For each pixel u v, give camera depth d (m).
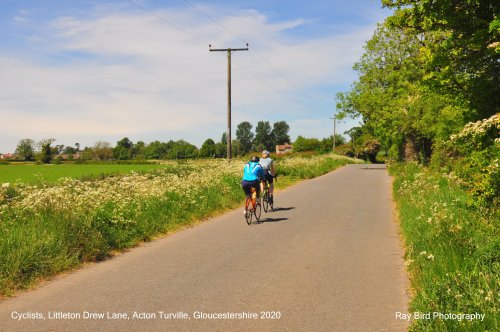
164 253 8.26
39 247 7.02
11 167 66.38
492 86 11.23
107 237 8.50
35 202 8.91
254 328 4.66
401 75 35.50
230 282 6.34
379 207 14.79
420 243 7.37
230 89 31.64
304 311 5.16
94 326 4.74
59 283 6.38
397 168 32.16
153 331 4.60
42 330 4.63
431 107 22.48
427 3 10.36
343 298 5.61
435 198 10.53
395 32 38.22
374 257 7.80
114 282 6.39
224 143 163.50
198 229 10.81
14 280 6.25
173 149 152.38
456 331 4.06
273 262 7.48
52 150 110.75
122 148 159.50
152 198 12.02
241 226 11.24
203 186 15.54
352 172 37.06
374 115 38.06
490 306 4.41
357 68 41.75
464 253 6.19
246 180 11.60
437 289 4.99
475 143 9.45
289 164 32.06
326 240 9.34
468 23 10.50
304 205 15.40
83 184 13.10
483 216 7.86
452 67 11.16
